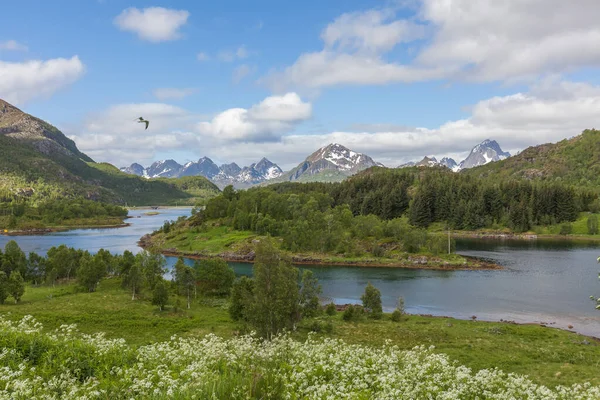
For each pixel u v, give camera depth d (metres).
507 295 91.94
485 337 57.53
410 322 67.75
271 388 14.96
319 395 15.15
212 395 13.80
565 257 143.62
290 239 155.00
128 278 87.75
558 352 50.38
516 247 171.25
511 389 18.83
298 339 52.09
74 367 18.11
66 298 80.06
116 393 15.13
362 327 62.53
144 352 20.94
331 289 100.62
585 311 78.50
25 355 19.25
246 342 23.81
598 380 37.84
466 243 186.00
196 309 74.81
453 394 16.31
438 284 104.81
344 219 187.75
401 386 16.95
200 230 197.50
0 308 69.19
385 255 143.00
